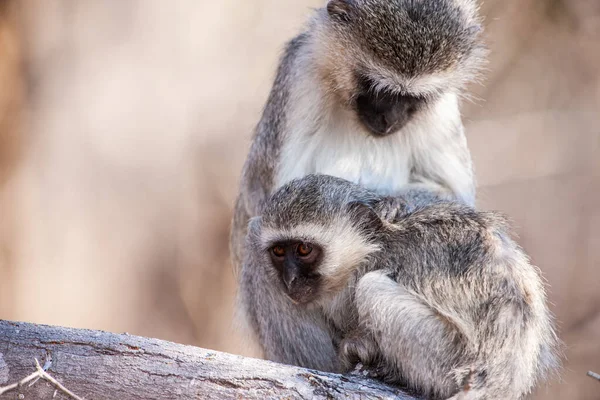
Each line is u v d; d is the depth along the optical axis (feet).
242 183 35.60
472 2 31.19
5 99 49.16
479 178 56.08
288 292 27.22
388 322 24.20
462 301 24.21
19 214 49.67
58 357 21.99
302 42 31.42
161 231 51.42
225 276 52.65
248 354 31.48
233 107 51.08
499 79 58.49
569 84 58.65
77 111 49.39
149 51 49.52
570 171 56.90
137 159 50.26
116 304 50.83
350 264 26.84
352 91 29.25
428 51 28.32
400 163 30.91
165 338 52.13
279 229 27.25
